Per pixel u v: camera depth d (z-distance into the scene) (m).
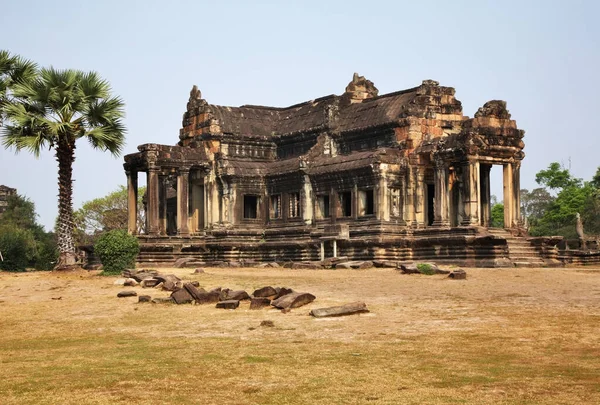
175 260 65.19
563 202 109.44
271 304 32.81
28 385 20.03
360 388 18.81
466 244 55.28
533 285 38.97
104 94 52.84
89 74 52.91
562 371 19.95
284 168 67.81
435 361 21.55
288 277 45.31
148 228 67.25
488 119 60.09
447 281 41.44
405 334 25.88
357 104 68.62
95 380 20.39
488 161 59.12
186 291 35.38
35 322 32.41
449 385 18.84
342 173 62.84
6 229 86.94
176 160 68.25
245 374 20.61
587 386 18.38
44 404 18.09
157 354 23.81
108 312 34.06
